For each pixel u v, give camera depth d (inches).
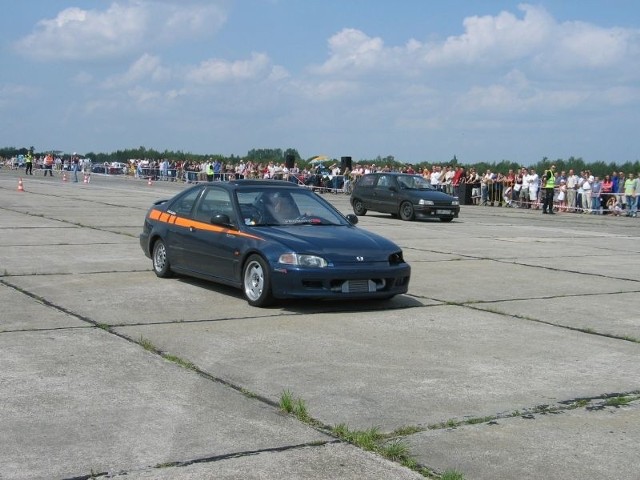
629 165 1727.4
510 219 1019.9
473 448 189.2
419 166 1672.0
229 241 373.4
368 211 1122.7
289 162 1737.2
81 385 232.1
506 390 236.8
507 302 382.6
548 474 175.0
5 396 220.7
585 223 980.6
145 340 286.5
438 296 395.2
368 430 198.4
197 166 2031.3
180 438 191.5
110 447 185.0
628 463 182.2
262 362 261.7
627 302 389.1
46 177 2080.5
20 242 577.3
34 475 168.7
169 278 429.4
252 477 169.3
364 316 341.4
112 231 668.7
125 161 3376.0
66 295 373.4
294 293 340.5
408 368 258.8
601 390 239.0
